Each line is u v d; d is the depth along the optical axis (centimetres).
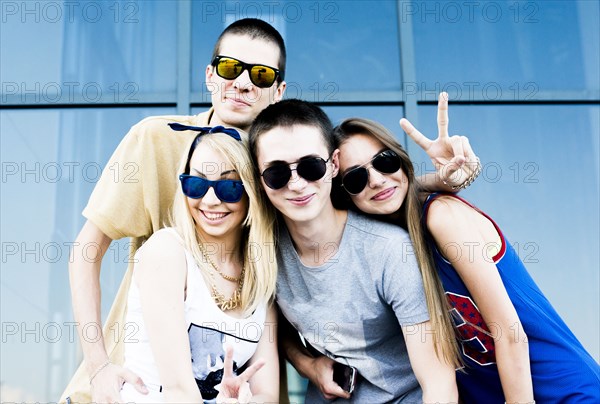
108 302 263
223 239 159
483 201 294
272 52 190
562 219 292
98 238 174
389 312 164
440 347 153
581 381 158
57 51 306
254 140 154
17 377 266
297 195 149
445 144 161
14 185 288
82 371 178
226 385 135
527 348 153
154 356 142
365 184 161
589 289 282
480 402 176
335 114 304
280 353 184
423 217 160
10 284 276
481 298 153
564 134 302
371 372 165
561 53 312
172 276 146
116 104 300
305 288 165
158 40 309
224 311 153
